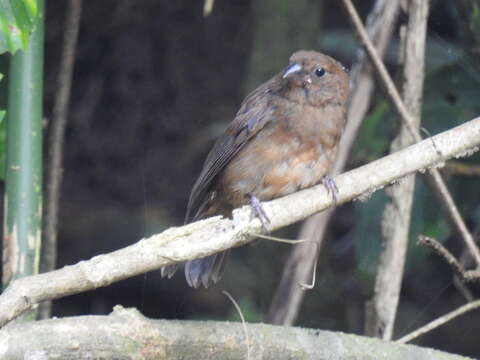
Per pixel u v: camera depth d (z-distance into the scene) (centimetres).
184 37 1501
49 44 1345
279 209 684
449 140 700
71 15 942
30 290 577
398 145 934
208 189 987
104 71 1495
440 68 1050
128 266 596
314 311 1372
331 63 938
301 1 1341
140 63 1498
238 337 683
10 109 764
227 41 1510
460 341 1399
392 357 730
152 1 1459
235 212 677
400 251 920
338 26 1498
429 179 920
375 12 997
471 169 1073
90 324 631
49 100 1335
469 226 1209
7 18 650
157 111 1522
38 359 605
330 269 1405
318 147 923
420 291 1427
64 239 1475
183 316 1466
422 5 945
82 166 1521
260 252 1373
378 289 921
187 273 888
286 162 924
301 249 1023
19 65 766
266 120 930
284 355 698
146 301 1498
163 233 613
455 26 1195
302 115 920
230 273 1407
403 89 948
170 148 1531
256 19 1357
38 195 761
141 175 1523
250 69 1355
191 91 1520
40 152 767
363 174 705
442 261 1361
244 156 940
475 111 1051
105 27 1452
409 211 924
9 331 610
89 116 1505
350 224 1493
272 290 1355
